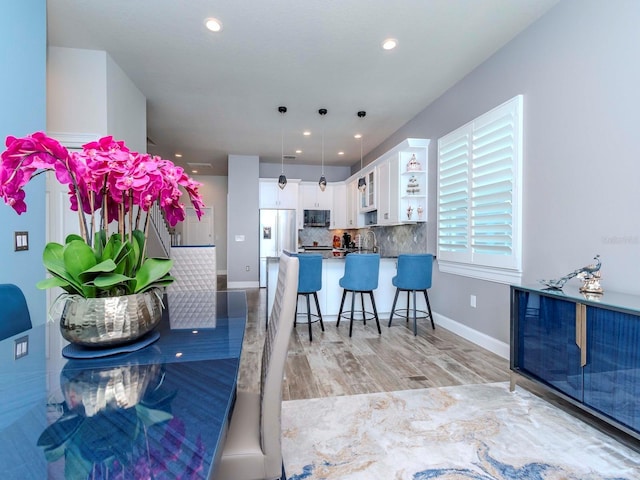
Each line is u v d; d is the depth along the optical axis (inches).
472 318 132.0
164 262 43.1
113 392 30.6
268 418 37.5
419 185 169.0
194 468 20.8
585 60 84.0
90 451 22.3
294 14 95.5
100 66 115.0
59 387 31.5
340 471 58.9
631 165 73.9
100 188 37.3
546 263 96.3
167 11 94.3
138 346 41.6
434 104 157.8
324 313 165.2
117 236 40.3
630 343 60.9
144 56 118.0
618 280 76.8
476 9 93.7
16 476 19.9
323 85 141.2
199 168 317.4
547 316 79.5
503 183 110.6
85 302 37.7
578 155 86.2
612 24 77.5
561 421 75.1
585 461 61.7
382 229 232.8
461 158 133.6
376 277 142.3
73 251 35.5
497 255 113.8
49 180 113.8
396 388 91.8
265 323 161.0
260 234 272.8
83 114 114.0
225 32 104.2
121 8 92.9
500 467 60.0
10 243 73.3
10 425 25.1
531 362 84.4
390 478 57.2
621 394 62.4
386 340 135.3
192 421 26.1
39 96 81.7
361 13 95.2
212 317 60.3
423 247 170.9
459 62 122.9
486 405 82.4
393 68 126.7
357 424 73.9
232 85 140.8
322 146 238.7
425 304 168.4
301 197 290.8
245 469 36.6
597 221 81.5
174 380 33.3
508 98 110.1
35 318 80.9
